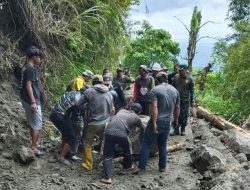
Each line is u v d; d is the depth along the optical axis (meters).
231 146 7.48
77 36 9.11
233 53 14.87
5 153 5.94
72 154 6.37
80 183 5.60
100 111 6.07
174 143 7.71
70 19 9.62
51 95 8.10
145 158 6.17
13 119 6.80
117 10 10.84
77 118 6.35
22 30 8.48
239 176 5.19
